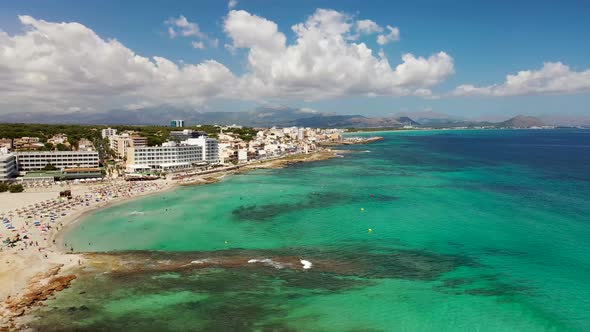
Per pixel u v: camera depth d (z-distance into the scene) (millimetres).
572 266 87938
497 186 187375
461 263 90562
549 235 109125
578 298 73625
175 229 120188
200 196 172625
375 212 138375
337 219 129750
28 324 64125
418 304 71812
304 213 138625
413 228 117938
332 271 86562
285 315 68125
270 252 98875
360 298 74000
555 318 67062
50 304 70500
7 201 153750
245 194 175750
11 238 107688
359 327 64875
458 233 112312
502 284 79625
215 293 75625
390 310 69875
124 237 112438
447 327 64812
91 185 193750
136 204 156750
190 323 65438
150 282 79938
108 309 69250
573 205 143875
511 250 98250
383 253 97500
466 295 75188
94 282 79438
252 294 75375
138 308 69812
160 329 63625
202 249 101562
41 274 82688
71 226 124188
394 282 80875
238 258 94250
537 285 79125
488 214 132500
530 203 148250
